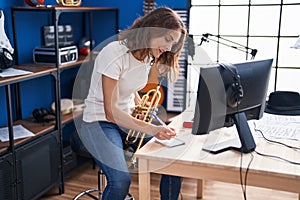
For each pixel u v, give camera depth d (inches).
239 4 120.6
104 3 132.3
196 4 124.4
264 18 119.0
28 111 115.3
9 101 87.7
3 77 85.5
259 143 67.6
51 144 102.3
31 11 105.5
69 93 132.3
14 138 94.0
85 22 136.8
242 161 59.4
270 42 119.9
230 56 124.3
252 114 70.4
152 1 123.7
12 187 89.5
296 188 56.0
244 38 122.4
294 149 64.6
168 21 53.4
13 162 89.1
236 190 107.0
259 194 104.0
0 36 95.1
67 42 127.6
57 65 101.4
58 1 111.6
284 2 115.6
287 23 116.7
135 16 129.8
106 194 63.6
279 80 121.0
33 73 92.4
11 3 103.4
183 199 102.1
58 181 106.0
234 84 60.8
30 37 112.3
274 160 59.8
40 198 104.1
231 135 70.7
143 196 67.1
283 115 87.2
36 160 96.8
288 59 118.8
